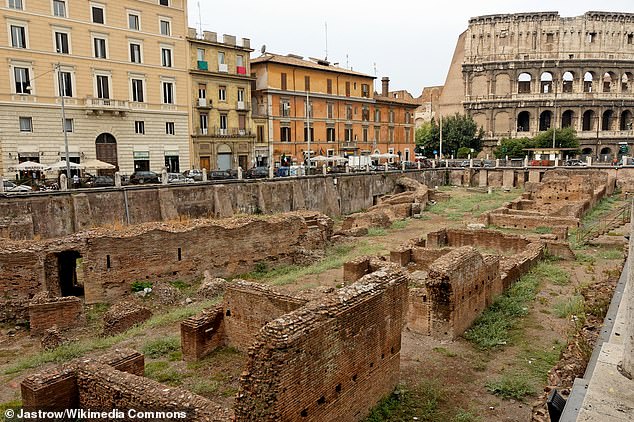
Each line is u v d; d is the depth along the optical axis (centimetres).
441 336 1786
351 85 9131
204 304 2362
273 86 7700
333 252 3531
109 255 2594
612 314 1076
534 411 1062
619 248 3164
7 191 3675
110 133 5716
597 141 10319
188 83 6462
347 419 1210
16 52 4925
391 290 1370
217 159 6931
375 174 6731
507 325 1912
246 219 3147
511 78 10619
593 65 10306
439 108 12638
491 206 5672
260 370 1011
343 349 1178
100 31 5509
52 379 1230
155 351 1750
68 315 2214
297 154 8162
